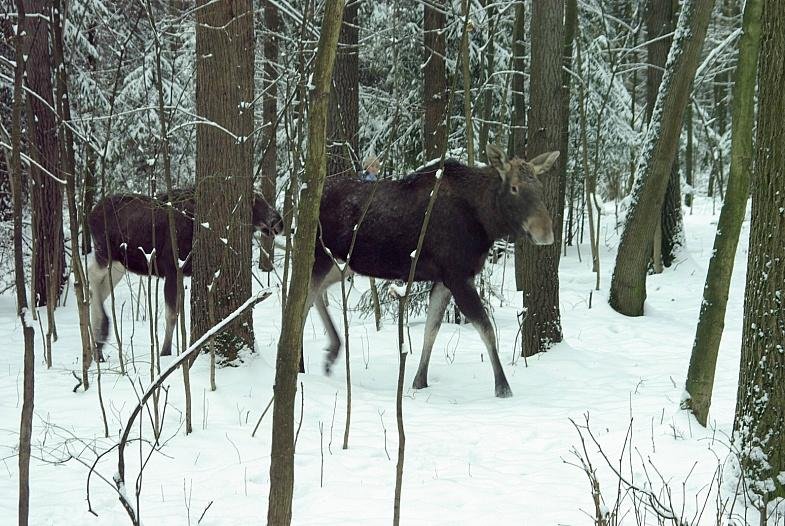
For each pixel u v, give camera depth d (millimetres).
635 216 11445
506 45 16031
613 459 4824
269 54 13164
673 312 11953
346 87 12812
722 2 24750
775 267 3729
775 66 3656
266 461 4781
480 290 10492
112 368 7203
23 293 2893
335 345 7500
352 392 6809
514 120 15289
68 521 3814
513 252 14539
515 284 13828
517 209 6613
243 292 6949
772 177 3709
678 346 9453
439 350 8891
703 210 25594
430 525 3742
